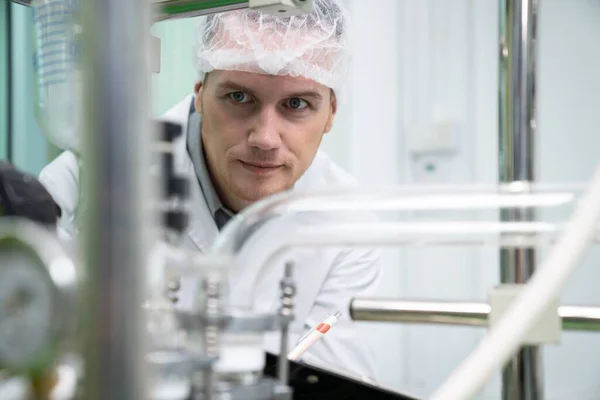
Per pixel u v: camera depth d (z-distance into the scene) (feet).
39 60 2.81
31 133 7.24
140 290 1.15
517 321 1.53
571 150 7.32
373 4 8.09
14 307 1.25
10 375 1.33
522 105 2.52
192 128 4.96
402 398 2.38
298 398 2.26
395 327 7.94
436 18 7.91
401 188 2.29
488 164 7.67
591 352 7.17
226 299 1.76
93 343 1.12
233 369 1.65
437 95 7.94
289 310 1.75
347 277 5.19
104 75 1.15
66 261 1.23
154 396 1.22
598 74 7.22
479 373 1.50
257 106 4.69
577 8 7.28
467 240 2.24
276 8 2.76
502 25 2.55
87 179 1.16
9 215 1.97
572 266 1.55
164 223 1.49
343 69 4.87
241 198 4.81
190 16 3.16
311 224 2.14
